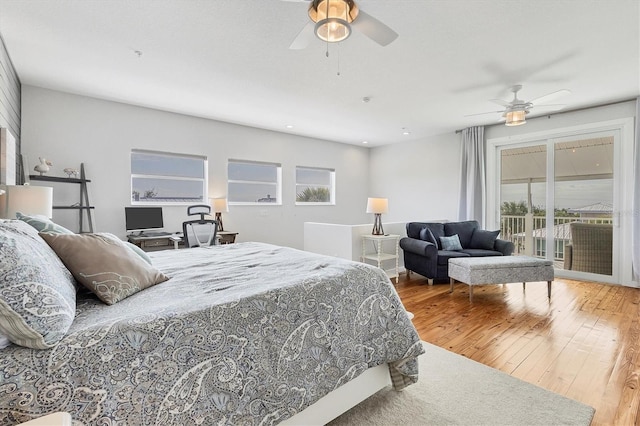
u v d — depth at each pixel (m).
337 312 1.49
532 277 3.56
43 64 3.09
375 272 1.76
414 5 2.13
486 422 1.54
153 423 0.94
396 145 6.96
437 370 2.03
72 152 3.97
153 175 4.72
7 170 2.45
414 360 1.75
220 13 2.24
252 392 1.14
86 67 3.15
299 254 2.28
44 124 3.78
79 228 4.01
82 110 4.02
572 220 4.59
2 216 2.29
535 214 4.96
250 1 2.11
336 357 1.42
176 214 4.88
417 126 5.48
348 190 7.15
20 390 0.81
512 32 2.46
